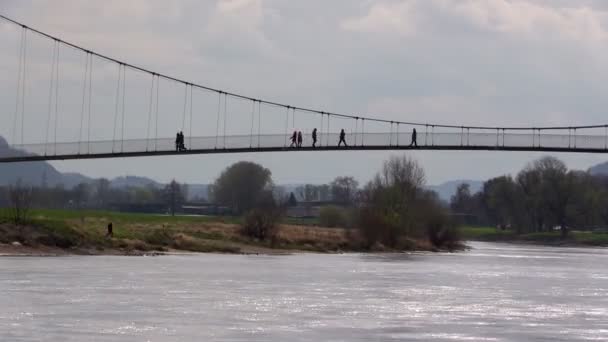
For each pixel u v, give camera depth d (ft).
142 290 521.65
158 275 620.49
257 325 404.77
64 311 428.56
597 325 429.38
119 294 499.10
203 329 390.21
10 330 374.63
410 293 555.69
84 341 356.18
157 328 389.19
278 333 385.91
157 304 463.42
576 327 422.41
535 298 547.08
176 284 563.48
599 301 535.19
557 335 398.21
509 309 485.15
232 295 512.63
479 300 526.57
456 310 475.31
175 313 433.48
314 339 374.02
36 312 422.82
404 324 419.74
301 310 457.27
